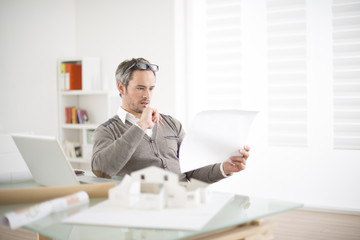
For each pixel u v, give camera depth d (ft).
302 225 10.02
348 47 10.96
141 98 6.05
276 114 11.93
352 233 9.32
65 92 13.75
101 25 14.24
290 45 11.66
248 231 3.36
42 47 13.66
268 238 3.53
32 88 13.34
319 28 11.26
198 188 3.63
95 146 5.80
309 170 11.55
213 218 3.33
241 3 12.27
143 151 5.94
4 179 5.04
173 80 12.87
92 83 13.83
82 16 14.61
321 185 11.42
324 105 11.30
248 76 12.30
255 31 12.12
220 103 12.82
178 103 13.01
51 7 13.93
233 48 12.50
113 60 14.07
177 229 2.92
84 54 14.62
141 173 3.54
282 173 11.89
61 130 14.02
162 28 13.03
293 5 11.55
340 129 11.12
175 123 6.57
